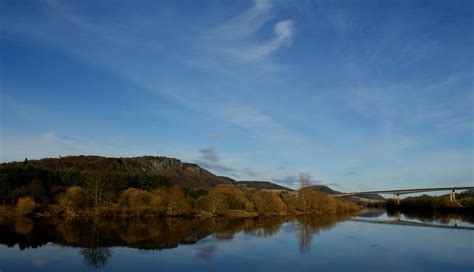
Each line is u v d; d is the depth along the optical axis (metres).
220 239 69.19
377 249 58.59
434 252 56.06
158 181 182.50
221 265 44.72
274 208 167.12
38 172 142.00
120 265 44.25
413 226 105.12
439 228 98.44
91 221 99.00
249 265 44.84
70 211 111.69
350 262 47.56
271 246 60.75
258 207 161.38
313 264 46.03
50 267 43.03
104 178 135.00
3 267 42.91
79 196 116.75
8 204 118.88
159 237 69.62
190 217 130.88
